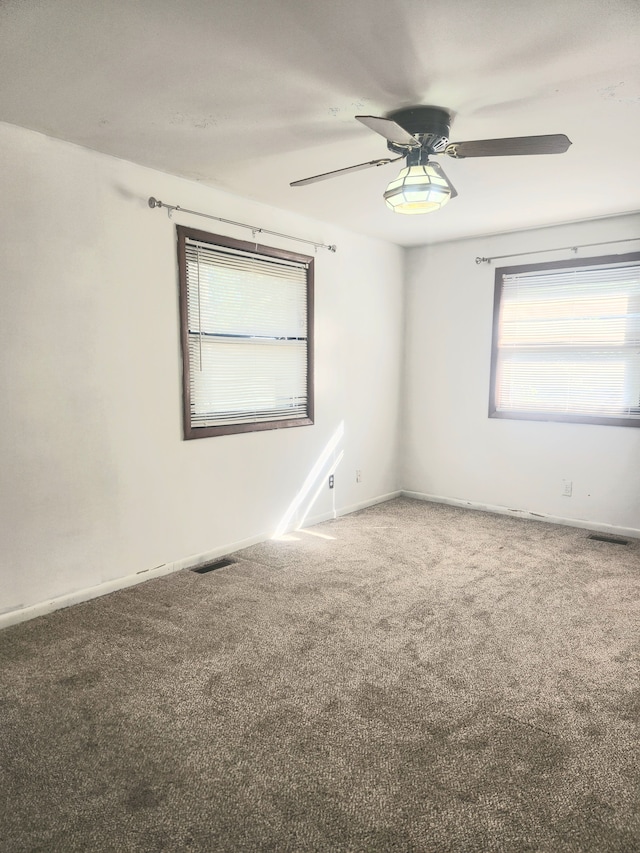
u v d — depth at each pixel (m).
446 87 2.10
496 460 4.75
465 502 4.98
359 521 4.50
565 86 2.09
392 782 1.63
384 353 5.01
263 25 1.71
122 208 2.94
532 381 4.51
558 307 4.32
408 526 4.35
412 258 5.11
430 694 2.08
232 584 3.15
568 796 1.58
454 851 1.40
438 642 2.47
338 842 1.43
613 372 4.12
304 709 1.99
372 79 2.04
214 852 1.39
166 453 3.28
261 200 3.65
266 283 3.81
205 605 2.87
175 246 3.22
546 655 2.37
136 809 1.53
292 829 1.47
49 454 2.73
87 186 2.78
